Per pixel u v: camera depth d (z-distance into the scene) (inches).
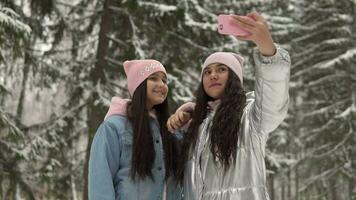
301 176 613.3
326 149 579.8
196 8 357.1
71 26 362.9
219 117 124.6
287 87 112.8
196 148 129.7
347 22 579.8
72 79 363.6
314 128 592.4
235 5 399.2
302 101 618.5
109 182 123.4
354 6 563.8
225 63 131.0
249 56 412.5
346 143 541.3
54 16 355.6
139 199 126.1
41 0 343.3
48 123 365.1
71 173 367.6
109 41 370.0
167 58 361.1
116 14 366.0
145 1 341.7
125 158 128.4
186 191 129.0
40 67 352.8
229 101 126.4
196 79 369.4
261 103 115.3
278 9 577.0
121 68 362.0
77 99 368.5
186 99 337.4
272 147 623.2
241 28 109.9
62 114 370.0
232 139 122.0
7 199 324.2
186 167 130.8
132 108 132.6
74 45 369.1
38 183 350.6
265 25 108.9
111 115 134.0
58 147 353.7
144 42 360.8
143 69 135.8
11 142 319.9
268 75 111.6
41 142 340.5
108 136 128.2
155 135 133.6
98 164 125.2
